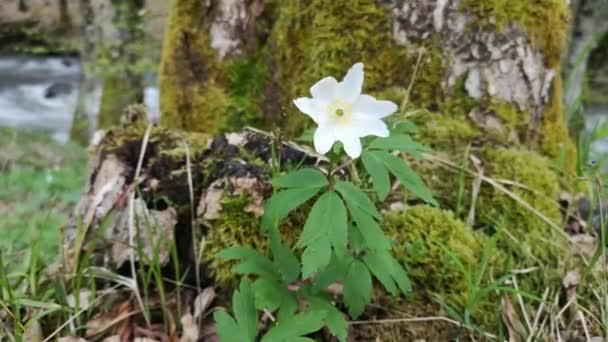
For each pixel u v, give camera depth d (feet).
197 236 1.43
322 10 1.66
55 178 3.97
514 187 1.54
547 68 1.66
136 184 1.45
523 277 1.44
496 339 1.34
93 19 5.52
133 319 1.40
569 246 1.51
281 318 1.24
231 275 1.40
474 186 1.52
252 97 1.83
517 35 1.60
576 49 2.87
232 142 1.51
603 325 1.38
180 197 1.46
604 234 1.38
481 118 1.62
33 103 8.09
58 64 9.50
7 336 1.35
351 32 1.64
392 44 1.63
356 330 1.35
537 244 1.49
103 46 5.54
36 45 7.55
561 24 1.66
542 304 1.40
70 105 8.11
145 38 5.59
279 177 1.25
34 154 5.41
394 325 1.35
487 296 1.39
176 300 1.42
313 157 1.49
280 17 1.76
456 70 1.62
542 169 1.58
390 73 1.63
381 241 1.20
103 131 1.58
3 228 2.81
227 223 1.42
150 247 1.44
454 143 1.60
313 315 1.20
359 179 1.45
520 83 1.63
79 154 5.55
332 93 1.19
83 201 1.52
